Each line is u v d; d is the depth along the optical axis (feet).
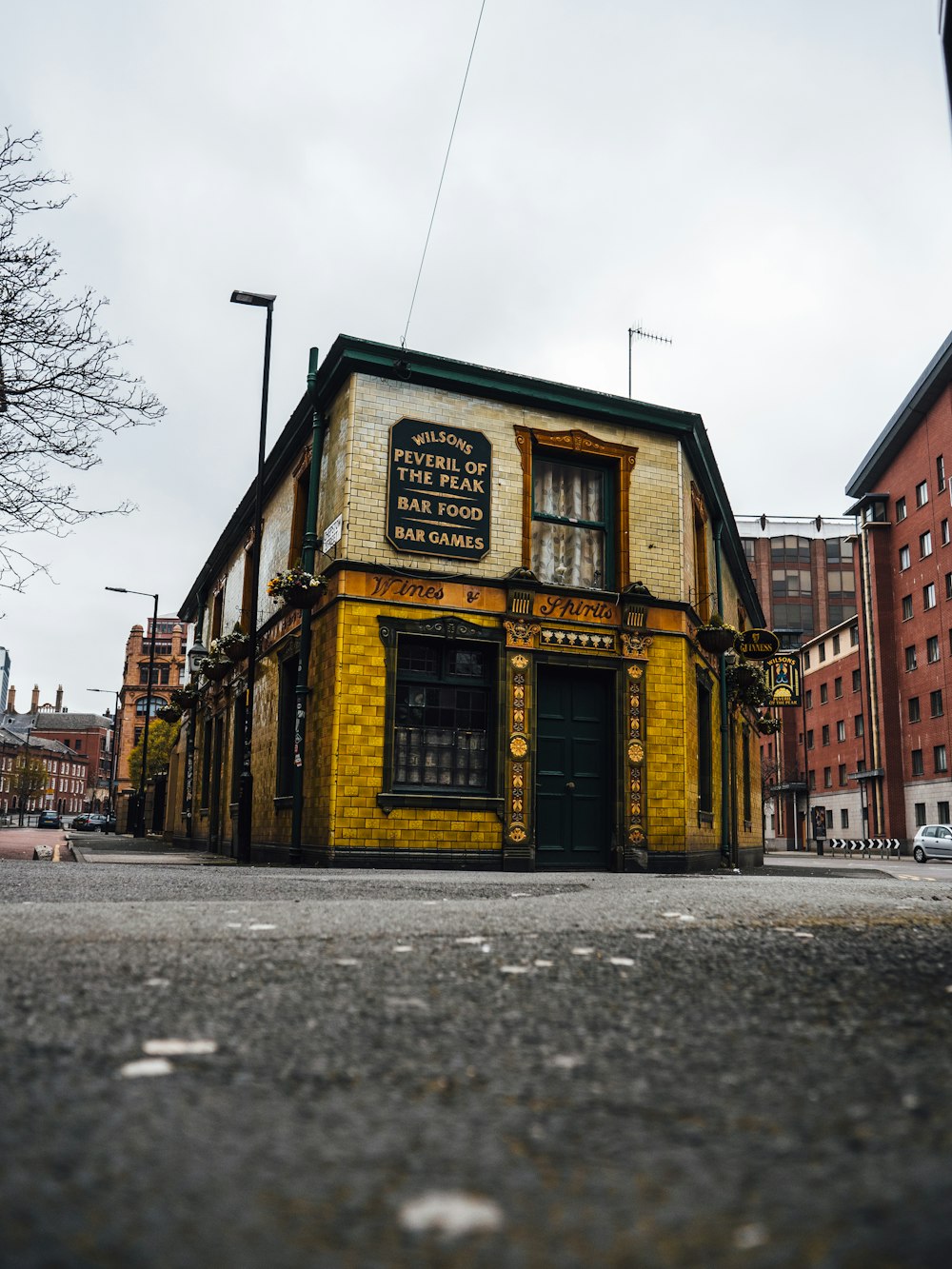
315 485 51.93
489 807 47.62
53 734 599.57
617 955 12.81
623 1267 4.25
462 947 13.26
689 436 55.93
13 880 27.30
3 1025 8.53
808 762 230.48
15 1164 5.39
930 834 124.67
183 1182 5.19
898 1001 10.11
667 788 51.70
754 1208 4.92
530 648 49.52
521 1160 5.58
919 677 172.45
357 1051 7.98
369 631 46.62
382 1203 4.95
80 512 38.19
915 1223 4.75
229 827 69.36
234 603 78.33
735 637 59.26
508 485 50.85
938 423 165.99
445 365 49.52
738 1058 7.89
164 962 11.75
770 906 20.06
